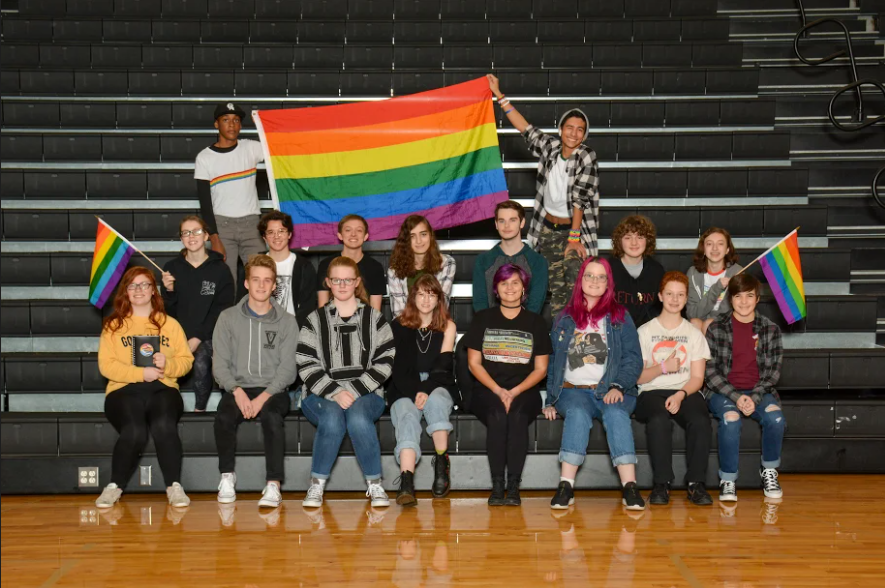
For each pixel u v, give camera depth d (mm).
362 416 4309
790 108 6707
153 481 4559
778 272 4953
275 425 4375
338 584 3178
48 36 7184
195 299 4867
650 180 6062
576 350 4500
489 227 5828
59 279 5496
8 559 3479
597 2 7531
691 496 4355
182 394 5051
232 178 5281
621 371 4426
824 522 3988
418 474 4590
